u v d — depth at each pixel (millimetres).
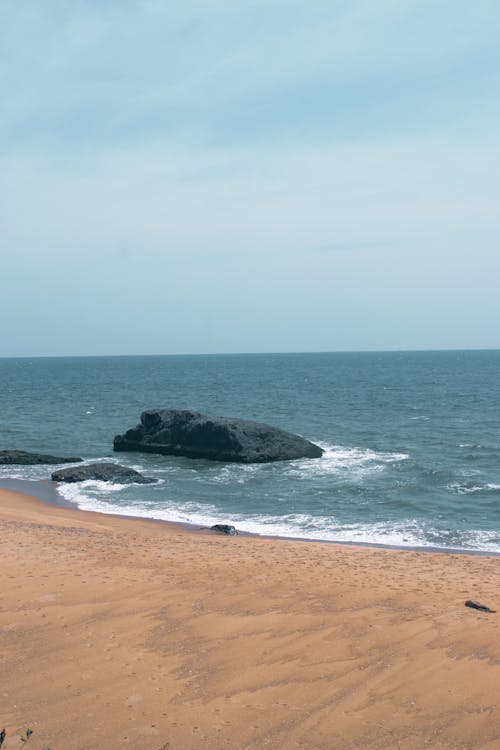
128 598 11109
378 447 37375
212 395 80438
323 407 62906
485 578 13172
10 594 11219
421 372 141750
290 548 16359
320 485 27422
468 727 7082
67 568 12883
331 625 9914
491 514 22531
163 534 18688
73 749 6758
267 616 10312
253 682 8164
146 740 6922
